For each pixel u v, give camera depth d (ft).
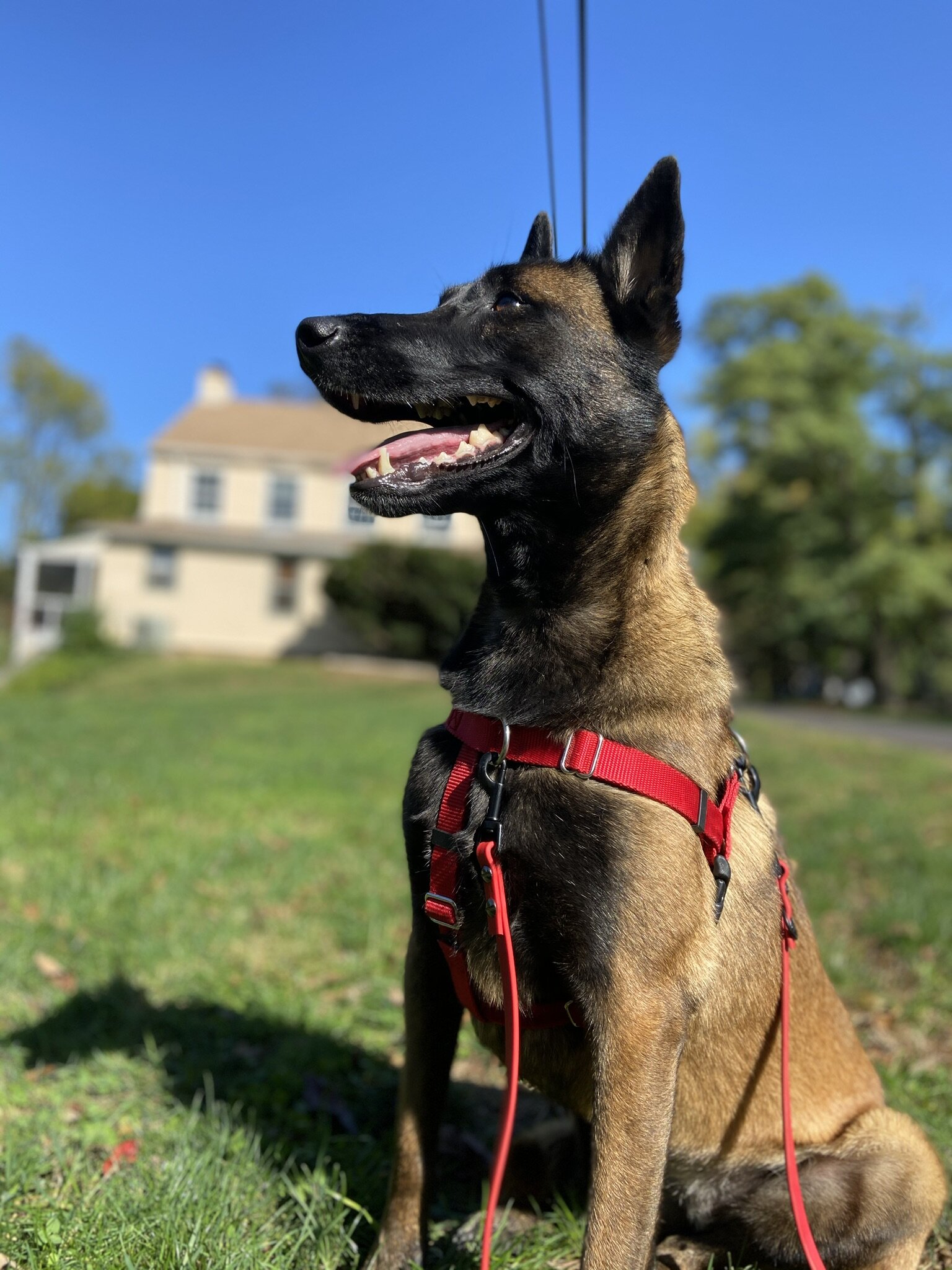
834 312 35.63
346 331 2.50
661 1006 2.18
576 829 2.20
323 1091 3.30
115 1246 2.32
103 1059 3.36
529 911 2.25
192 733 12.87
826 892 5.66
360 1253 2.48
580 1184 2.80
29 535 63.82
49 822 6.70
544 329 2.47
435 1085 2.47
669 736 2.32
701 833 2.27
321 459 33.12
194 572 31.71
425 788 2.41
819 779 10.49
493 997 2.35
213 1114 2.97
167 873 5.66
